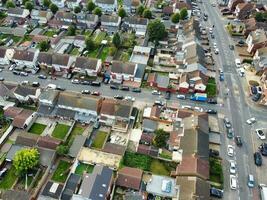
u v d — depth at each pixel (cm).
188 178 8250
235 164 9269
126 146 9525
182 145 9269
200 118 9869
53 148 9375
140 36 14575
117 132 10131
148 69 12631
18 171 8700
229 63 13062
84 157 9169
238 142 9800
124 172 8650
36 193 8419
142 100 11362
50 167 9012
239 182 8844
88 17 15212
